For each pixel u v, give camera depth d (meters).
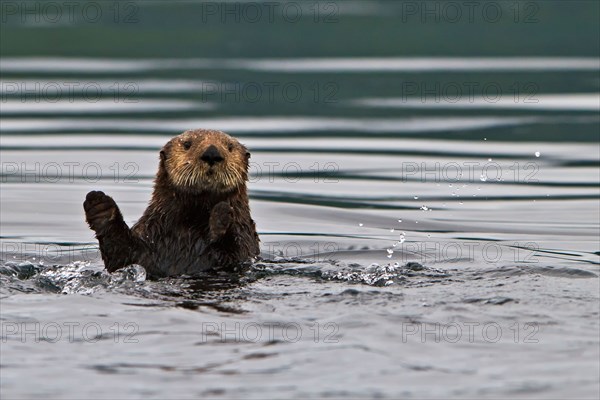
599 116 43.09
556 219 27.44
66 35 66.44
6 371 13.02
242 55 61.47
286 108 46.56
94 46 64.19
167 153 20.64
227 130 40.50
